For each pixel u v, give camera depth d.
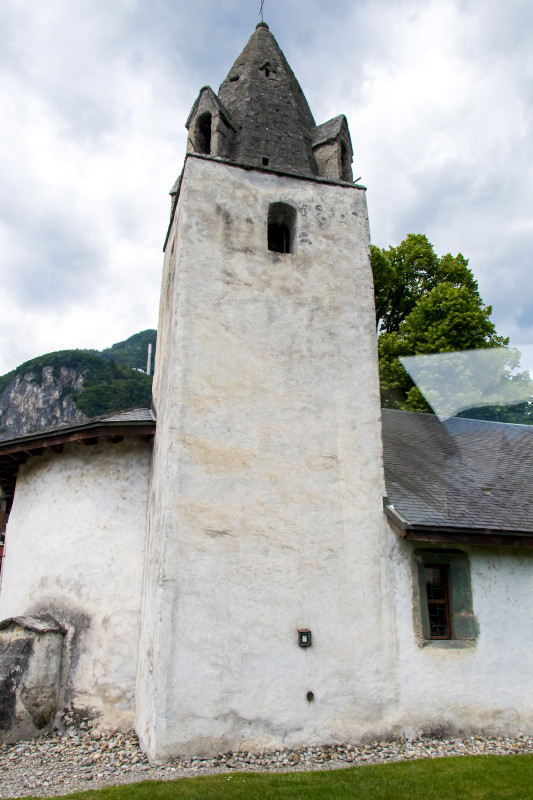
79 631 8.42
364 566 7.86
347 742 7.03
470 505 8.94
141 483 9.26
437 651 7.77
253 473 7.84
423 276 23.00
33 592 9.09
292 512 7.82
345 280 9.50
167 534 7.16
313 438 8.30
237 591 7.23
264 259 9.16
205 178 9.29
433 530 7.77
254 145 10.62
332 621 7.48
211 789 5.43
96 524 9.07
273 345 8.65
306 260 9.41
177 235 9.34
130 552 8.86
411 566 8.06
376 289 23.02
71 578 8.80
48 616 8.58
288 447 8.14
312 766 6.35
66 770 6.35
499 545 8.22
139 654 8.14
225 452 7.82
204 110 10.88
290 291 9.09
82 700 8.01
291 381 8.52
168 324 9.37
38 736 7.58
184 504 7.37
